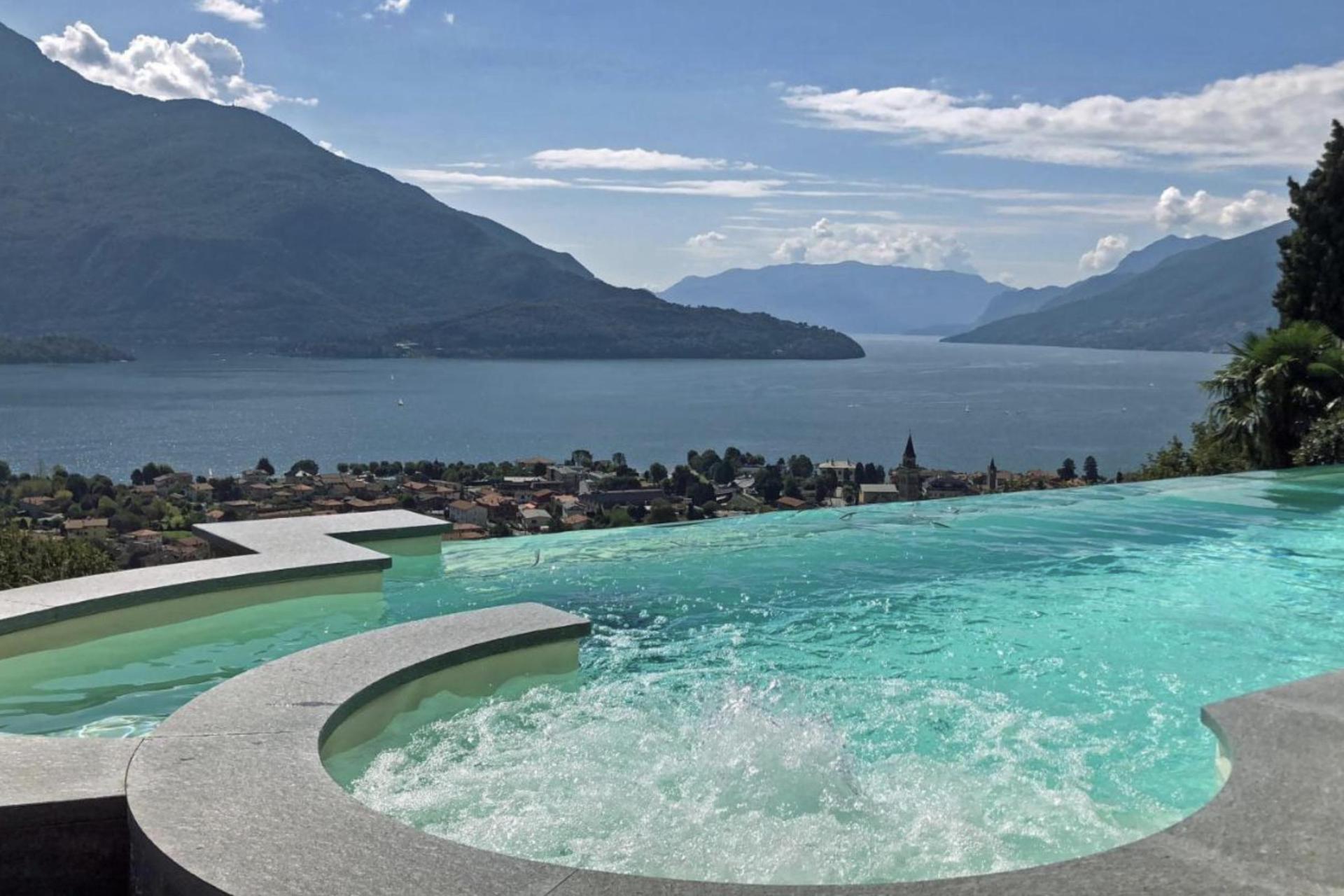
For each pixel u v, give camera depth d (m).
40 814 2.78
